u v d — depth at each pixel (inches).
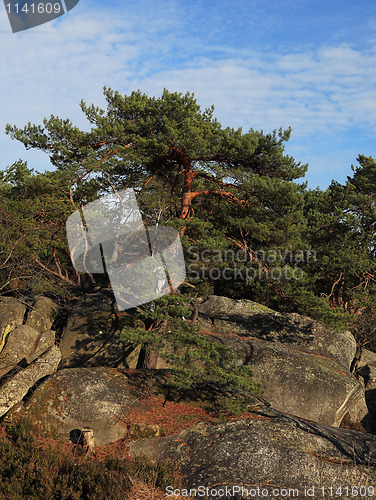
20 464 424.2
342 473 469.7
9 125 819.4
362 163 1289.4
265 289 815.7
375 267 1045.8
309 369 719.1
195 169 783.1
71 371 617.3
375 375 847.7
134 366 716.7
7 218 797.2
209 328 807.1
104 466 450.9
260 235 743.7
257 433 517.0
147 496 406.6
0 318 723.4
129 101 802.2
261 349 736.3
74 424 536.7
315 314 729.6
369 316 1040.2
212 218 816.3
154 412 575.5
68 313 831.7
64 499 384.8
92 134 774.5
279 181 725.3
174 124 736.3
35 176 809.5
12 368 647.1
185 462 481.7
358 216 1157.1
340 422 726.5
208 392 644.7
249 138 737.6
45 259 932.6
